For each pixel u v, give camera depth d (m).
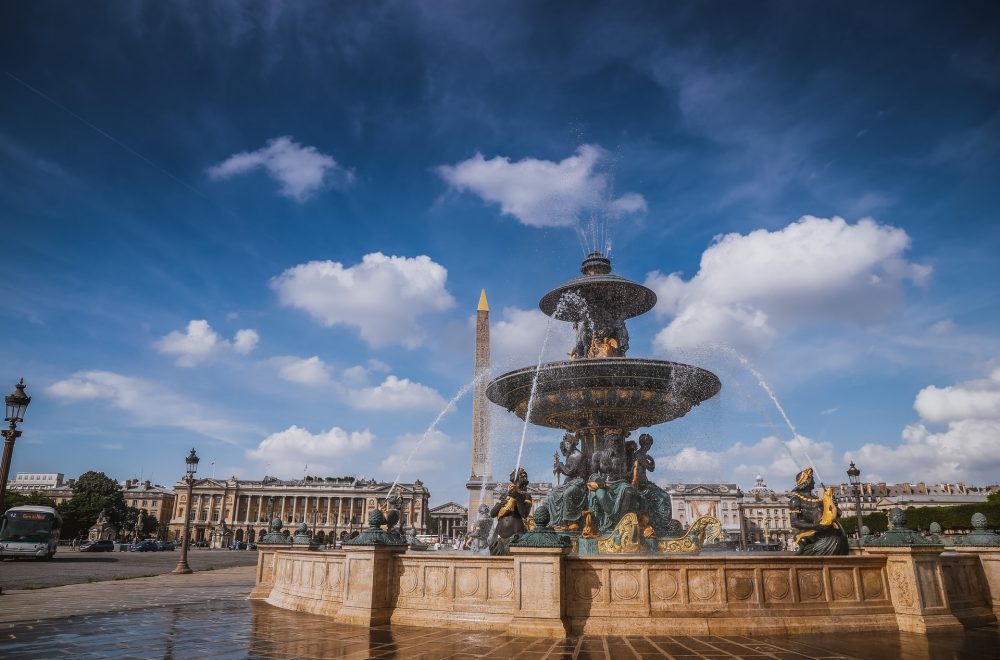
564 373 15.90
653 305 18.88
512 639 8.98
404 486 147.50
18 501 105.00
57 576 25.42
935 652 8.09
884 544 10.23
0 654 8.04
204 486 157.50
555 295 18.47
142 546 72.31
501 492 17.64
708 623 9.35
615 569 9.65
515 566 9.61
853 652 8.07
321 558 12.20
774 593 9.73
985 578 11.08
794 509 11.56
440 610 10.19
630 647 8.38
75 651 8.23
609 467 15.94
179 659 7.72
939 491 127.94
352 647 8.47
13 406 15.95
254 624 10.55
